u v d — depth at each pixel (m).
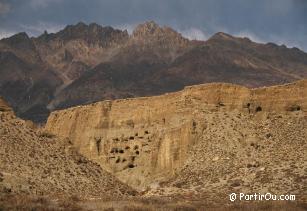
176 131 137.00
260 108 135.75
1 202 74.19
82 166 106.06
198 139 132.38
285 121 130.25
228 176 116.31
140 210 73.69
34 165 98.06
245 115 134.88
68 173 101.31
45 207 72.56
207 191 111.00
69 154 106.88
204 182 116.88
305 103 132.25
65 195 89.94
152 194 111.12
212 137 130.50
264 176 111.50
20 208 70.81
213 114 136.00
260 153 122.19
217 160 123.50
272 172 112.44
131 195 105.81
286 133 126.12
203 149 128.62
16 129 104.75
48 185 94.31
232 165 120.31
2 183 87.88
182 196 105.56
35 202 76.31
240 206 80.94
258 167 116.50
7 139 100.94
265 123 131.38
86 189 99.00
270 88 136.88
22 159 98.06
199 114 136.75
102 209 74.56
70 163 104.62
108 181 107.38
